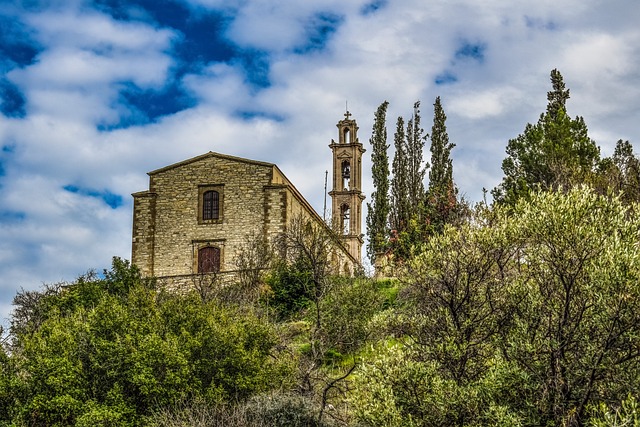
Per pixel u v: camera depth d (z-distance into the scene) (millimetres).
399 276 27531
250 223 54000
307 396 28531
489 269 25875
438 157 59312
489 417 21594
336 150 78062
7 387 27609
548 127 52438
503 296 24797
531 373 22109
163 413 26844
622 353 21125
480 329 24719
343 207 77125
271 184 54281
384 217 58719
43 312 39719
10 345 36406
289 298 44406
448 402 22500
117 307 31672
